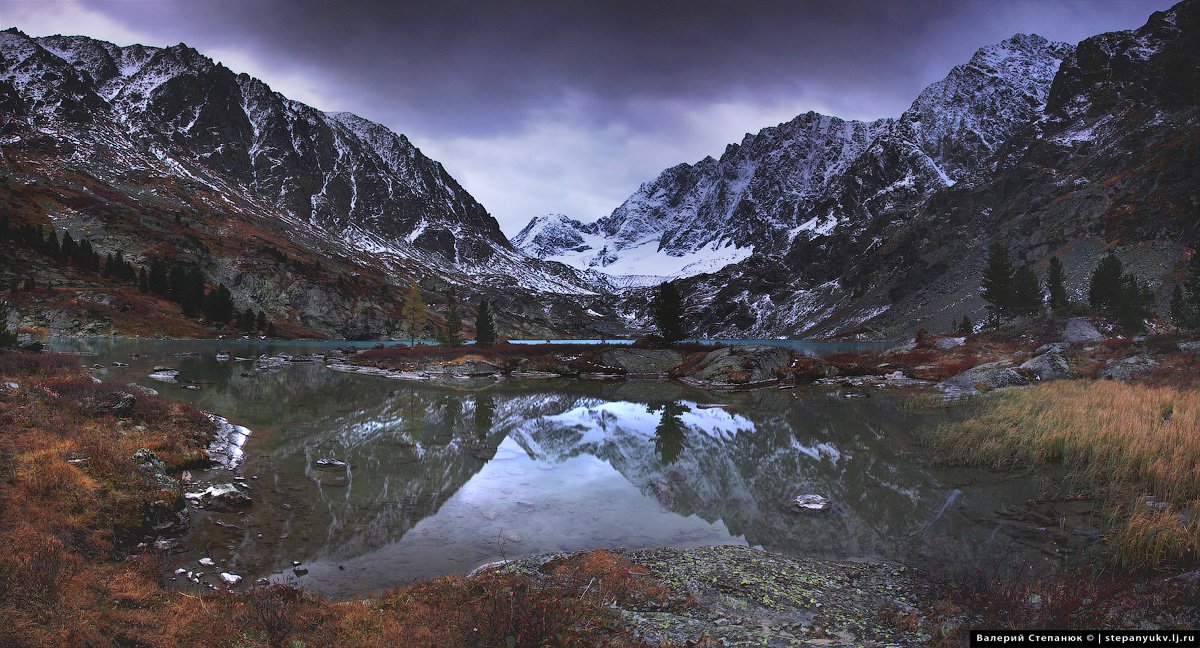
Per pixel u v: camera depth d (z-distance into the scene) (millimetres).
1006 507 16438
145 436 19125
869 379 53438
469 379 58156
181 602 9742
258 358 71250
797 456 23875
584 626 8906
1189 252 129875
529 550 13922
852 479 20188
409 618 9312
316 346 109188
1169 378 33406
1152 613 8812
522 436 28094
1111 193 184625
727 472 21484
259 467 20375
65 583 9102
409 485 19203
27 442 14758
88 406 19719
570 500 18047
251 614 9203
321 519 15641
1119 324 69938
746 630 9281
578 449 25422
